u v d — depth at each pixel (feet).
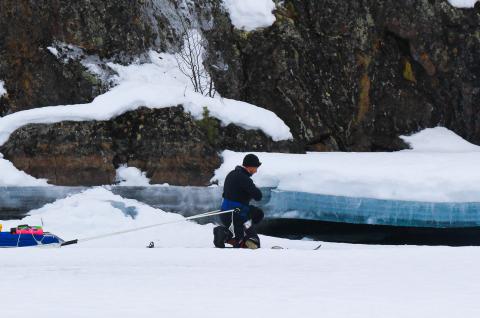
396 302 39.01
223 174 121.60
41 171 120.78
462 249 73.97
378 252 71.77
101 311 34.35
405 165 120.78
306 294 42.16
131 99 123.65
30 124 122.83
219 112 127.65
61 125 121.90
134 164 122.01
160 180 121.29
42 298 39.11
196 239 105.50
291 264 61.52
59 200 115.65
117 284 46.75
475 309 36.68
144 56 141.69
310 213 118.73
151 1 144.05
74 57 136.46
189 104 125.59
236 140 127.75
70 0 136.67
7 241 89.56
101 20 138.10
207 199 118.83
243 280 49.21
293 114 145.59
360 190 116.78
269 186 119.85
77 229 106.93
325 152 139.85
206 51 145.48
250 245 88.74
